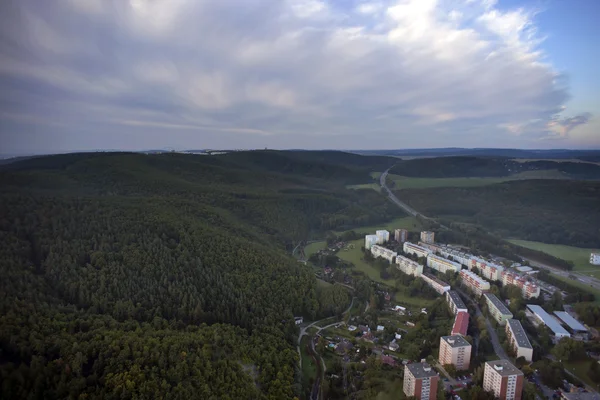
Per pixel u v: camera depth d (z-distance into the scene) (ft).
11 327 616.80
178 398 587.68
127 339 652.48
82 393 543.39
